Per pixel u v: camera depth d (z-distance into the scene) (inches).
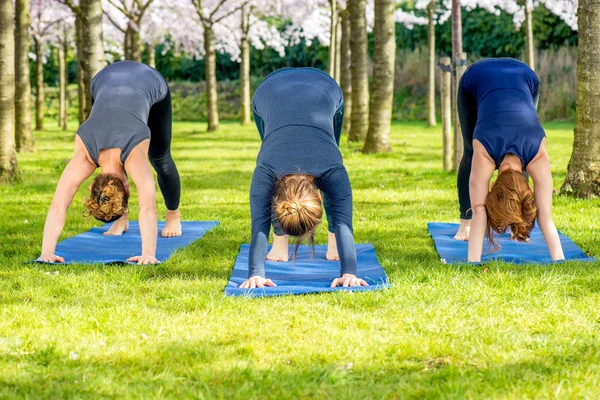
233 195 362.9
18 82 600.4
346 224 184.2
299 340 144.4
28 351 137.9
